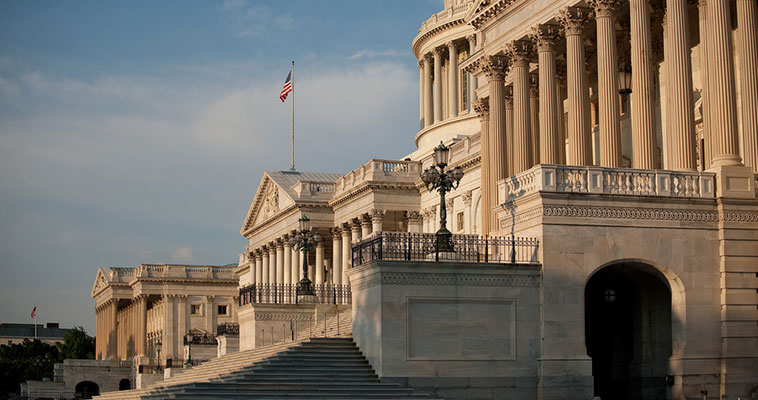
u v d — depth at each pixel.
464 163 92.69
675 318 47.50
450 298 45.62
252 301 76.12
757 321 47.66
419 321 45.25
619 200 46.97
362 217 105.69
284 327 70.88
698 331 47.12
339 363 46.81
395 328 44.94
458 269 45.84
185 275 170.25
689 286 47.28
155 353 176.00
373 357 46.00
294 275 118.75
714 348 47.25
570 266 46.25
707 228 47.94
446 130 132.25
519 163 63.28
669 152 52.03
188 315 170.38
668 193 47.59
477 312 45.78
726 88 50.00
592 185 46.88
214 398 44.09
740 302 47.53
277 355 48.16
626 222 47.00
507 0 63.91
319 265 116.12
